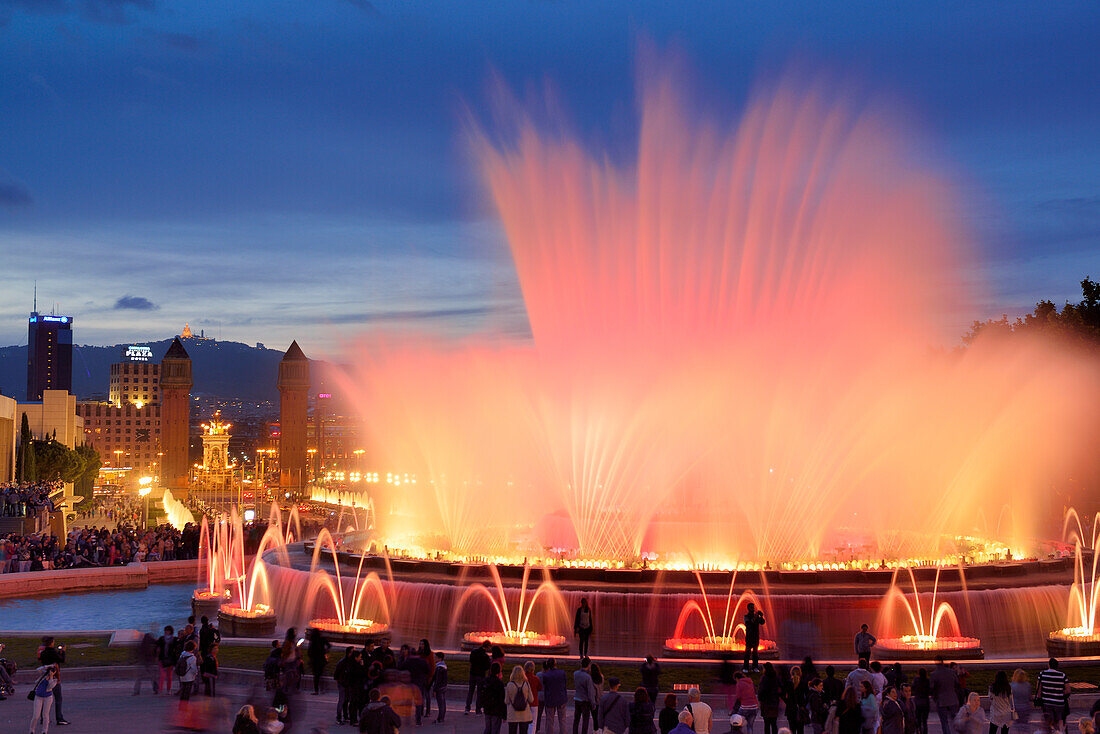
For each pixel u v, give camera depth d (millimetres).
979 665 37938
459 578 47812
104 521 177750
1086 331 89375
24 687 37188
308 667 38344
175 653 35812
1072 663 38375
